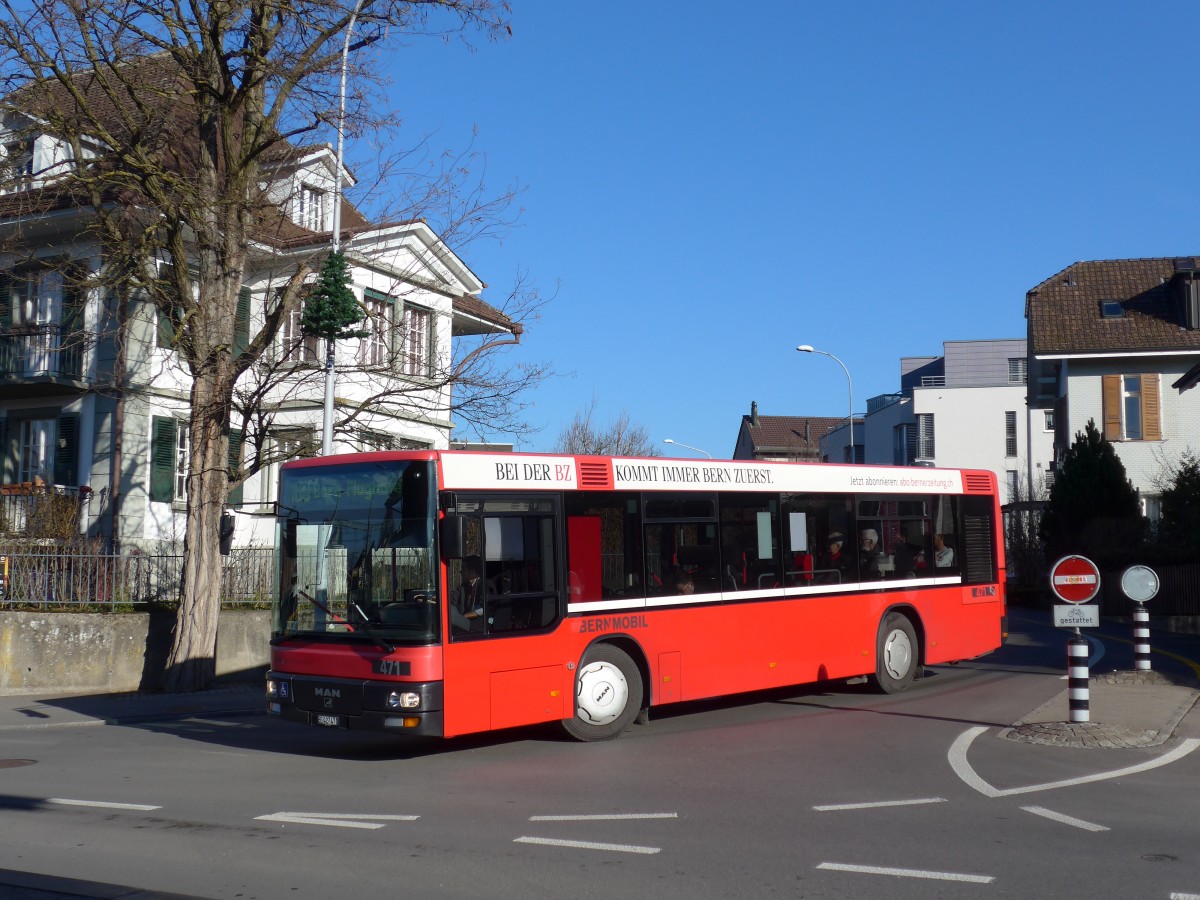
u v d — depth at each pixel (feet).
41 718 48.65
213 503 58.03
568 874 21.84
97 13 53.93
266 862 22.86
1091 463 118.42
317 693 35.47
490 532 35.99
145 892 20.67
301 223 80.28
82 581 59.52
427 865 22.57
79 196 64.54
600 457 39.88
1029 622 102.68
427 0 56.03
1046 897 20.20
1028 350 149.28
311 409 81.56
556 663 37.40
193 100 59.36
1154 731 38.73
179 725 47.03
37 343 77.51
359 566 35.60
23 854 23.62
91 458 75.82
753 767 33.73
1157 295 134.51
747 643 43.70
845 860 22.81
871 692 51.31
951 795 29.30
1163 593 104.27
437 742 39.96
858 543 49.26
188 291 57.06
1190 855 23.12
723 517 43.68
